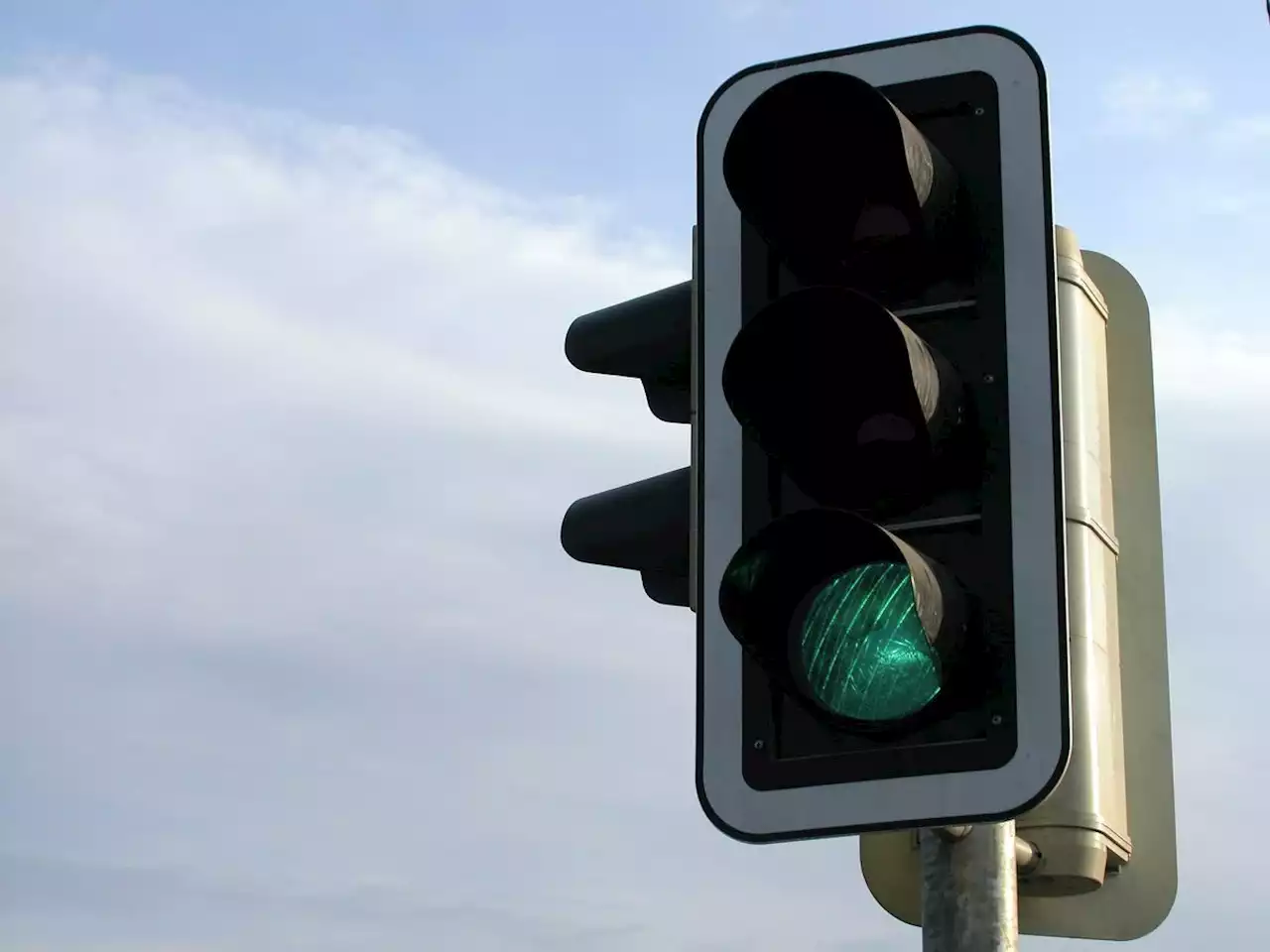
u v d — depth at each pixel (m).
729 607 3.45
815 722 3.54
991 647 3.44
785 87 3.65
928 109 3.85
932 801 3.39
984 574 3.48
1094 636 4.20
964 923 3.49
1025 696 3.39
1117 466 4.48
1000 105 3.79
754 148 3.73
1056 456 3.52
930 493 3.56
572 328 4.38
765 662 3.49
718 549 3.76
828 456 3.61
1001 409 3.58
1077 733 4.10
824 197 3.75
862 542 3.46
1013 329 3.62
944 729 3.43
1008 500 3.51
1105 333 4.60
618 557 4.20
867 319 3.47
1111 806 4.14
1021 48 3.82
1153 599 4.38
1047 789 3.33
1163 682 4.32
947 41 3.88
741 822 3.53
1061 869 4.04
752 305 3.92
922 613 3.25
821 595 3.53
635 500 4.21
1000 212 3.71
